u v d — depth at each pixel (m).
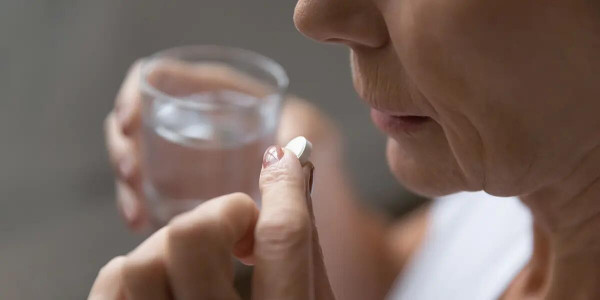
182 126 0.55
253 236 0.41
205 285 0.40
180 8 0.88
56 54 0.84
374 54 0.40
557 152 0.39
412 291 0.60
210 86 0.60
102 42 0.86
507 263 0.55
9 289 0.72
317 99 0.91
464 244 0.59
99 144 0.85
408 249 0.71
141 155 0.58
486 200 0.59
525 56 0.37
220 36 0.89
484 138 0.39
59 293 0.73
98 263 0.76
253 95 0.60
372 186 0.91
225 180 0.56
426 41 0.37
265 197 0.40
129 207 0.61
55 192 0.82
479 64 0.37
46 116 0.84
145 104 0.56
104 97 0.86
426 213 0.74
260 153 0.56
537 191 0.44
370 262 0.68
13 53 0.83
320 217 0.67
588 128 0.39
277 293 0.39
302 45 0.90
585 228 0.44
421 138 0.42
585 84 0.37
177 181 0.56
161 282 0.40
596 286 0.45
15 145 0.83
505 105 0.38
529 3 0.36
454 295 0.57
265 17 0.89
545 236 0.49
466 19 0.36
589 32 0.36
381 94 0.41
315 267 0.41
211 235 0.39
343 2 0.39
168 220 0.56
